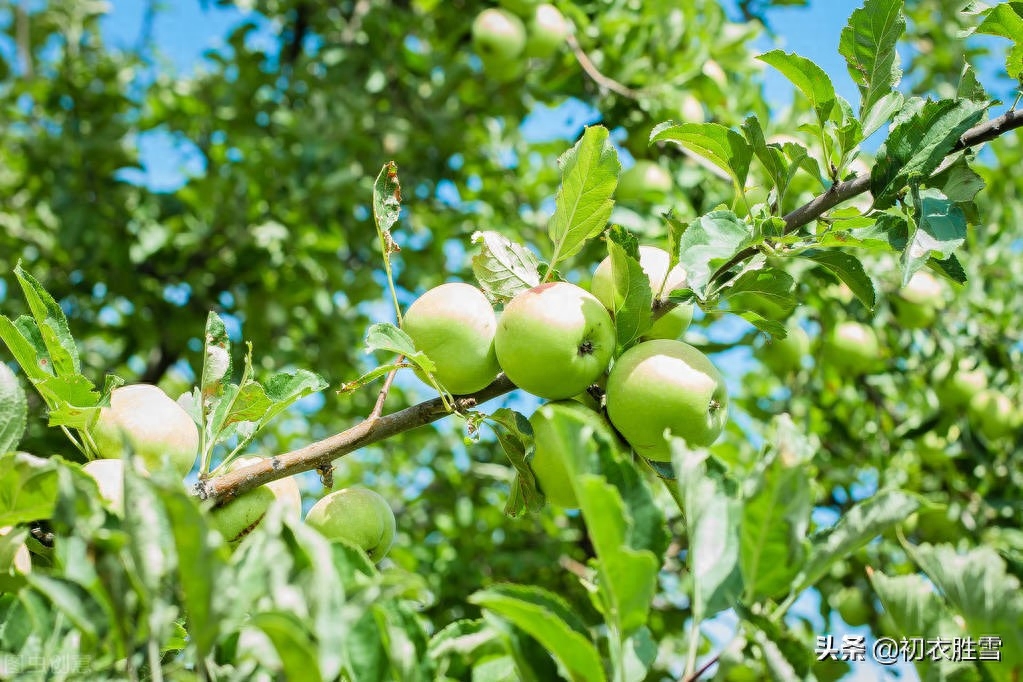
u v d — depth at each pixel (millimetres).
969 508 1066
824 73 604
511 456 606
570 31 1149
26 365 567
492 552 1227
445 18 1415
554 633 451
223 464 594
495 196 1481
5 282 1384
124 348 1423
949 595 461
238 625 442
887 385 1210
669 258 635
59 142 1376
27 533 510
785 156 644
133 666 435
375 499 632
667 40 1103
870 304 592
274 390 607
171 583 430
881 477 1093
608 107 1080
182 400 637
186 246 1434
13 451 523
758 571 465
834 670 500
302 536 422
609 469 475
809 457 466
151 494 430
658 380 583
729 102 1098
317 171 1407
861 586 1033
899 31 598
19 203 1542
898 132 585
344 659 460
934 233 566
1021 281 1183
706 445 600
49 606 468
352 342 1500
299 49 1601
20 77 1651
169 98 1573
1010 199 1290
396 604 468
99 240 1341
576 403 606
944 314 1129
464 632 495
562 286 600
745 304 962
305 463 579
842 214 606
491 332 612
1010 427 1096
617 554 449
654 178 973
